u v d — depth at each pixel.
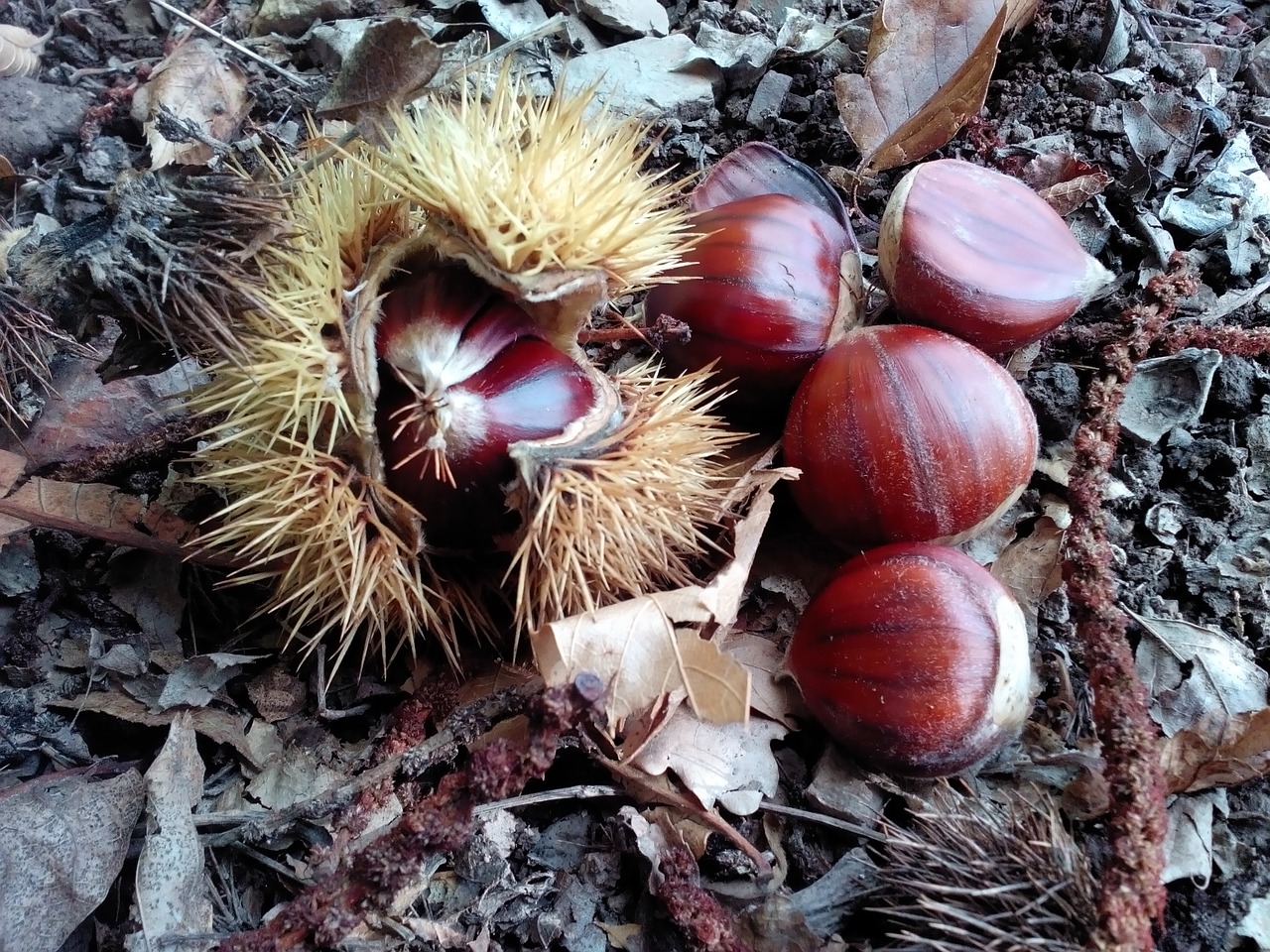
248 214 0.13
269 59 0.21
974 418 0.14
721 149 0.20
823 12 0.21
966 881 0.12
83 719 0.15
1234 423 0.16
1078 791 0.14
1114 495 0.16
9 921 0.12
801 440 0.15
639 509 0.14
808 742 0.15
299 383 0.13
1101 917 0.11
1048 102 0.19
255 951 0.12
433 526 0.14
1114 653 0.13
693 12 0.21
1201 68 0.20
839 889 0.13
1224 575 0.15
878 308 0.17
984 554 0.16
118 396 0.17
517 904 0.13
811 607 0.14
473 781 0.12
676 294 0.16
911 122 0.18
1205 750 0.13
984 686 0.13
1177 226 0.18
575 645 0.13
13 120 0.20
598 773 0.14
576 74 0.20
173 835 0.13
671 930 0.13
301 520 0.13
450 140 0.13
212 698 0.15
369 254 0.14
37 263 0.13
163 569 0.16
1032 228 0.15
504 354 0.14
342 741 0.15
